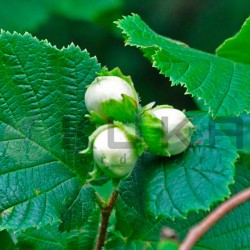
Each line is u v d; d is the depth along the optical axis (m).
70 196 0.30
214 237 0.31
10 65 0.30
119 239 0.32
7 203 0.29
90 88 0.28
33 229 0.33
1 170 0.30
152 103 0.28
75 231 0.33
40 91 0.30
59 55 0.30
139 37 0.32
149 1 0.93
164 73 0.30
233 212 0.31
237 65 0.32
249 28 0.35
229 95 0.30
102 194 0.35
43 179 0.30
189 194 0.27
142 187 0.28
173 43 0.34
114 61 0.88
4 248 0.32
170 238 0.22
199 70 0.31
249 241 0.31
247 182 0.31
